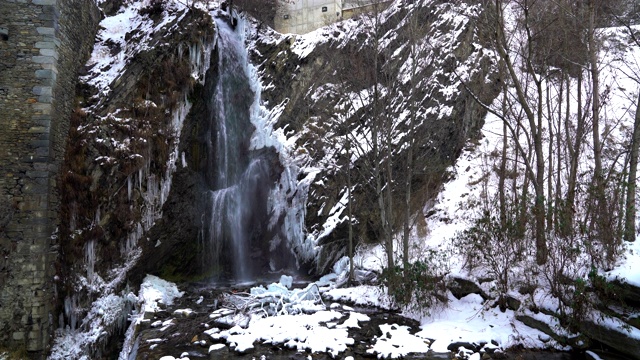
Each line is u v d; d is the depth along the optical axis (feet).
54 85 36.76
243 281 51.13
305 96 56.34
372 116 44.39
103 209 39.65
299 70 57.47
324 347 27.09
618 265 25.14
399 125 53.42
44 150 35.14
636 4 51.21
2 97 34.99
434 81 56.90
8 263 33.24
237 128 56.18
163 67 46.26
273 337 29.01
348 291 40.52
